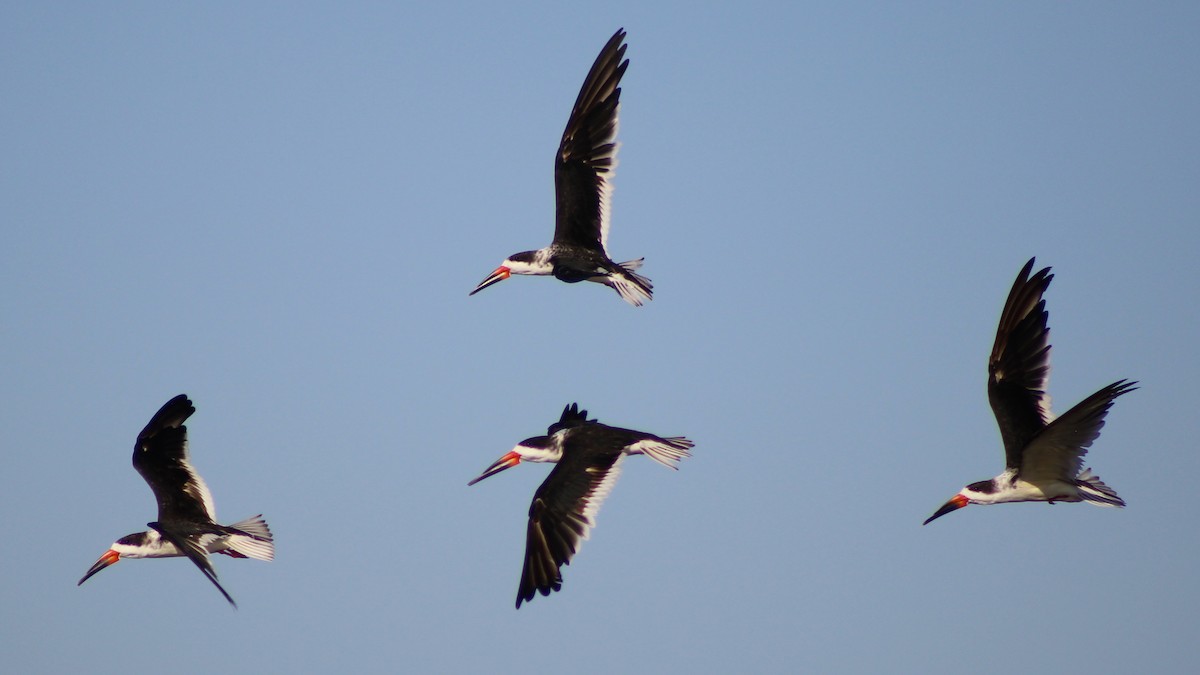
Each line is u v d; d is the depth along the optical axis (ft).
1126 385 52.01
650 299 63.67
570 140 64.85
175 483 60.95
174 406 60.54
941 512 59.00
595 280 65.10
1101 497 57.16
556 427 60.90
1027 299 59.00
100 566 64.49
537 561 54.44
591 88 64.44
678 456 57.41
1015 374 58.80
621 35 64.03
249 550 60.70
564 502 55.47
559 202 65.26
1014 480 57.82
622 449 57.31
